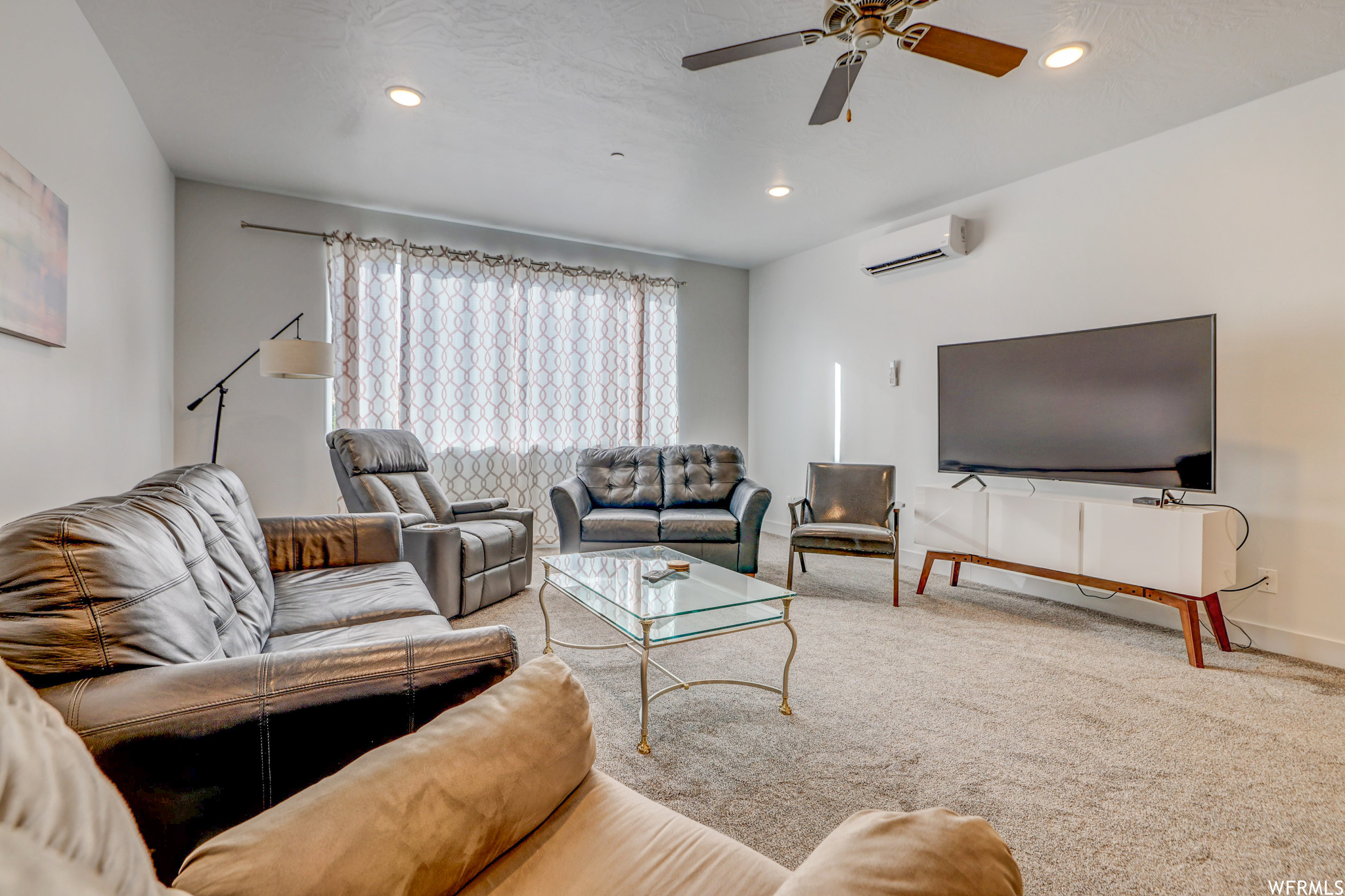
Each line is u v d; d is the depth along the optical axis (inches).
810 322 206.5
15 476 69.1
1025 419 130.6
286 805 25.7
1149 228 121.2
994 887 19.7
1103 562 112.2
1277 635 104.7
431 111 113.4
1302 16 84.0
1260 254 106.7
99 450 94.4
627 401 206.7
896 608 130.2
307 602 76.7
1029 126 117.1
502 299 183.2
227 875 22.1
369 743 39.3
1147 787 65.4
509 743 32.3
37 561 34.2
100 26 89.4
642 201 160.1
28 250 68.6
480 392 181.5
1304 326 101.7
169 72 101.2
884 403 179.8
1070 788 65.2
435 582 113.3
